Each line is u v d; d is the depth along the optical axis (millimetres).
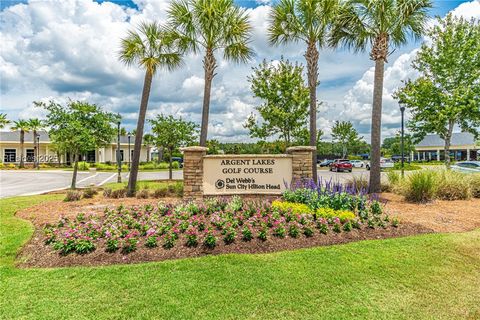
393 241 5195
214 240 4887
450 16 13289
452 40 13156
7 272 4203
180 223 5590
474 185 10117
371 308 3291
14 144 39375
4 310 3252
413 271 4125
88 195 10805
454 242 5172
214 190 8469
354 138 50156
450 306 3354
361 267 4207
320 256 4539
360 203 6465
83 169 32938
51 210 8102
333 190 6840
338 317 3129
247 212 6117
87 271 4145
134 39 11539
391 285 3764
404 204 8578
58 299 3467
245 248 4820
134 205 8500
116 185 15352
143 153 44031
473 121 13586
